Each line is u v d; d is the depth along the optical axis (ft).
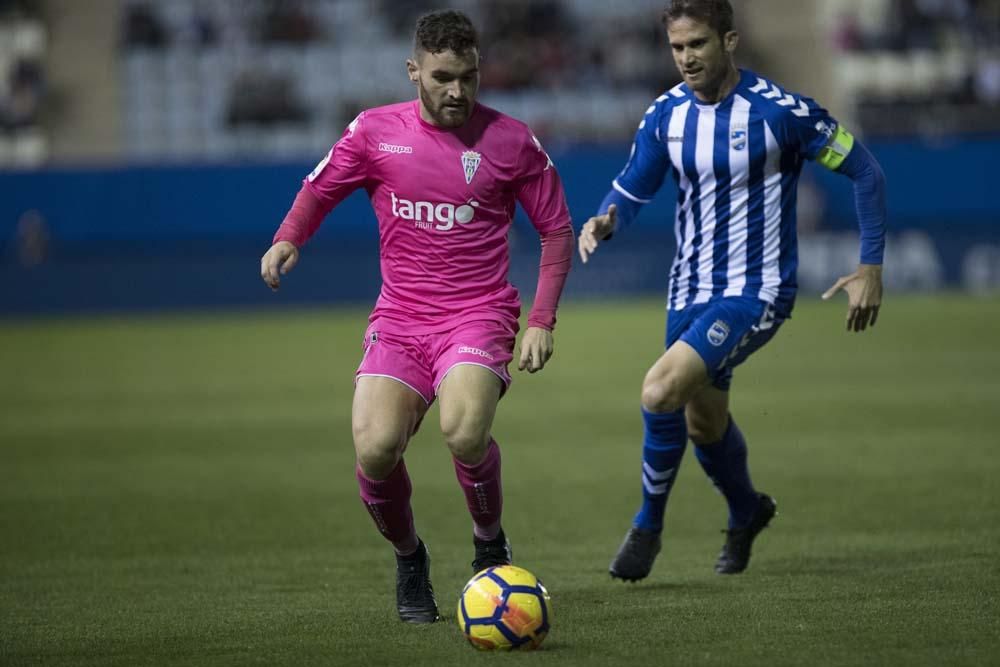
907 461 98.78
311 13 327.47
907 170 273.95
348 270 280.92
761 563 65.82
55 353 205.98
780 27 323.98
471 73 51.57
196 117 314.96
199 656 47.80
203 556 71.10
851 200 272.92
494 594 46.96
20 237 270.67
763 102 59.47
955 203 274.36
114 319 269.03
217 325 250.57
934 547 67.77
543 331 53.62
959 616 50.88
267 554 71.36
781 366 169.37
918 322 219.41
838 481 91.45
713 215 60.95
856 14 334.85
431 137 53.31
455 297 53.98
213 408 142.31
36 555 72.28
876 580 59.36
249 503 88.69
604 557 69.51
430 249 53.83
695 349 58.44
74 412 141.49
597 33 322.14
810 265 274.77
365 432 51.19
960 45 325.42
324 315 265.54
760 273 60.49
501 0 323.78
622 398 146.41
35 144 311.06
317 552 71.67
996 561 62.90
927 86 313.94
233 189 272.51
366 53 322.55
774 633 48.85
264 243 274.98
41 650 49.65
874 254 59.72
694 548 72.08
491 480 53.21
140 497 91.66
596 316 249.14
